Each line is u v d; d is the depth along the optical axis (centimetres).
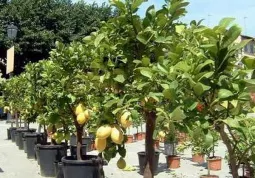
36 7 3050
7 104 1552
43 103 848
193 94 211
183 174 935
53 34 3055
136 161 1100
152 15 340
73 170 654
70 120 710
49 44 3034
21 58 3066
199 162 1079
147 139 350
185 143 1027
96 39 347
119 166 355
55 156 882
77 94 619
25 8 3005
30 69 890
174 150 1078
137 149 1342
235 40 214
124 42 344
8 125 2289
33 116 1009
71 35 3158
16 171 959
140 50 347
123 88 347
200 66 208
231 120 201
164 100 274
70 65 633
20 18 2970
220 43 213
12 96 1405
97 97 358
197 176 910
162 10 340
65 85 640
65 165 665
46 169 887
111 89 358
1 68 3039
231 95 201
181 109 206
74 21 3231
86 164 654
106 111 321
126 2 339
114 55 349
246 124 221
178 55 244
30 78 875
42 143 982
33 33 2978
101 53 352
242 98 205
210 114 211
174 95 211
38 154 906
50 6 3180
